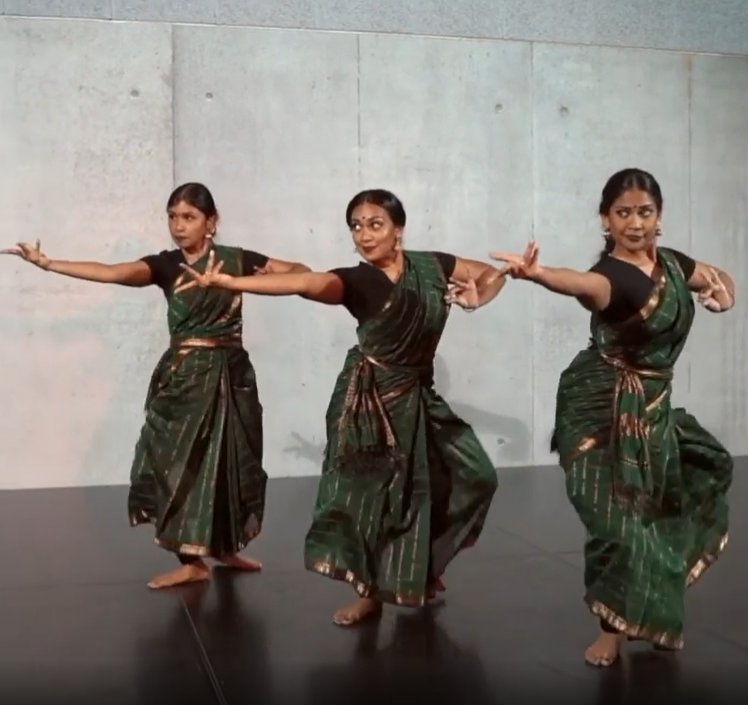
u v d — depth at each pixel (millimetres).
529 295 5902
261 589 3445
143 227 5387
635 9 5961
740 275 6211
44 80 5246
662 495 2721
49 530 4352
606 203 2670
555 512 4648
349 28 5590
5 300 5270
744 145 6176
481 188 5785
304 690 2514
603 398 2707
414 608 3215
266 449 5621
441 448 3123
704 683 2555
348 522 2957
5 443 5312
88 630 2996
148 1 5344
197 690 2520
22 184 5246
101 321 5402
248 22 5465
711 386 6227
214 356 3518
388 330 2969
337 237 5617
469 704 2422
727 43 6113
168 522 3434
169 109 5383
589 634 2947
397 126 5668
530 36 5824
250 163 5492
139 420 5477
